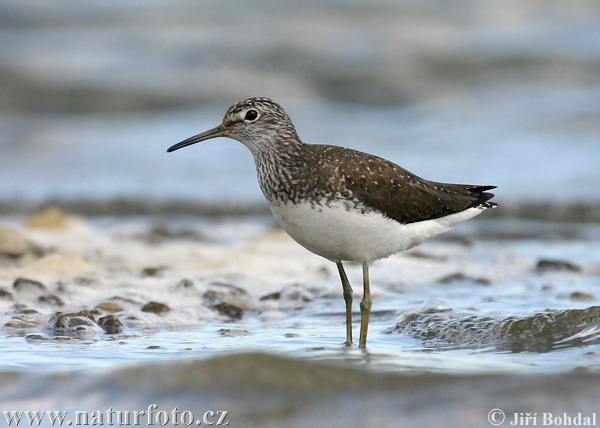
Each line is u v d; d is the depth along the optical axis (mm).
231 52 35156
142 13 40500
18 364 8148
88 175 23719
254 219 20375
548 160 23484
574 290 12258
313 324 10688
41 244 15156
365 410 6094
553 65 33250
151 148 26500
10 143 26766
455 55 34531
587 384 6578
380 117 29766
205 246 16219
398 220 9484
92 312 10656
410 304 11578
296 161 9516
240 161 25328
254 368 6898
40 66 32969
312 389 6516
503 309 10742
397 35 36875
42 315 10688
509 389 6488
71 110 30484
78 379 7078
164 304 11164
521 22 39688
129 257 14414
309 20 39156
